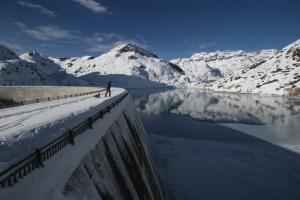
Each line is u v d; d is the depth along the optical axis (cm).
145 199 1816
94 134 1434
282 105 9750
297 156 3650
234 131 5216
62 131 1331
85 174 1115
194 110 8488
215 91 19462
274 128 5506
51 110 2119
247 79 18862
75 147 1144
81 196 994
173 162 3397
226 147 4078
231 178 2931
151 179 2277
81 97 3766
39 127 1379
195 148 4012
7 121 1599
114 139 1769
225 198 2505
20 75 11025
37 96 6075
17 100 5772
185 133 5044
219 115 7412
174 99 12650
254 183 2814
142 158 2334
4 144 1073
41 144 1110
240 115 7381
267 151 3875
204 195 2553
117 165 1567
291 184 2802
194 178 2920
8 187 729
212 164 3334
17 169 761
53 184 875
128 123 2608
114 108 2377
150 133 5022
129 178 1655
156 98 13200
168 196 2511
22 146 1072
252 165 3309
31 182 802
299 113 7694
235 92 17475
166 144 4228
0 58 13412
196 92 18500
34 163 860
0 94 5581
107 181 1295
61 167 967
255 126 5747
